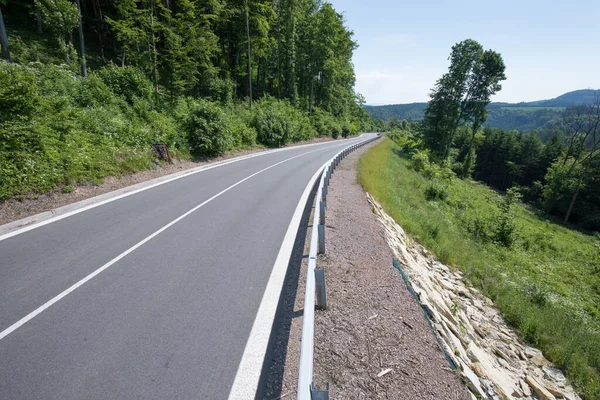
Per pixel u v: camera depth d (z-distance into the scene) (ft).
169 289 14.78
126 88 54.24
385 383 9.76
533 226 84.23
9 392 8.98
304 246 20.56
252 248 19.75
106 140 36.83
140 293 14.34
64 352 10.62
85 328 11.84
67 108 37.11
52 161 28.40
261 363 10.54
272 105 109.91
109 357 10.49
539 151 225.97
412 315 13.84
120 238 20.45
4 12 80.38
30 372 9.73
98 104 45.19
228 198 31.24
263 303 13.93
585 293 38.88
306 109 152.66
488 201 96.43
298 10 140.46
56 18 60.29
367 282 16.19
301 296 14.73
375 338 11.88
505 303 25.82
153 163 40.75
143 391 9.24
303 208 28.73
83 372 9.82
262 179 41.47
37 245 18.85
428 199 63.87
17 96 28.50
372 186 41.91
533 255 51.37
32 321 12.09
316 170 50.60
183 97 72.23
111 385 9.39
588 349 21.80
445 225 47.37
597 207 128.88
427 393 9.66
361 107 261.03
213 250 19.25
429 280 22.90
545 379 17.94
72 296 13.87
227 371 10.15
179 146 48.91
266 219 25.35
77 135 33.81
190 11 69.77
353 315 13.16
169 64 65.26
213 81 91.15
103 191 30.27
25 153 26.99
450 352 12.53
